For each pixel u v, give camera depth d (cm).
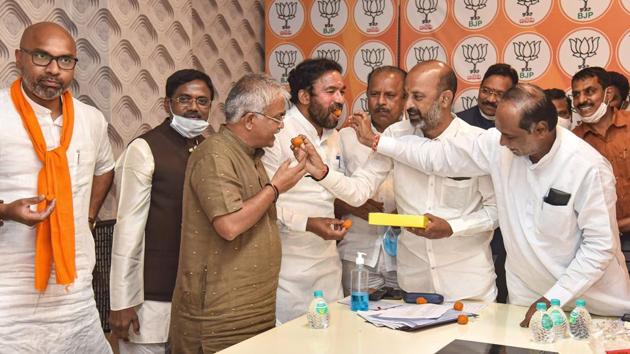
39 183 233
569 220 235
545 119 224
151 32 360
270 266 240
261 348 211
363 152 321
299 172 240
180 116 290
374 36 435
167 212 282
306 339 221
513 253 257
